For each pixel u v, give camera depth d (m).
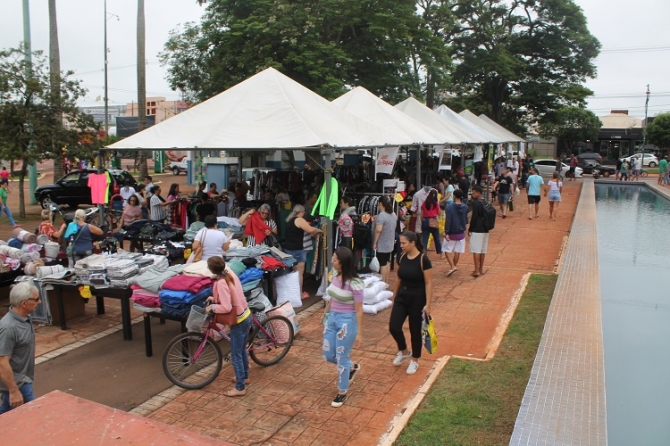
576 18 36.16
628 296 10.61
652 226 19.70
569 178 37.44
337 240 9.66
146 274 7.11
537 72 38.31
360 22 24.39
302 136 8.71
